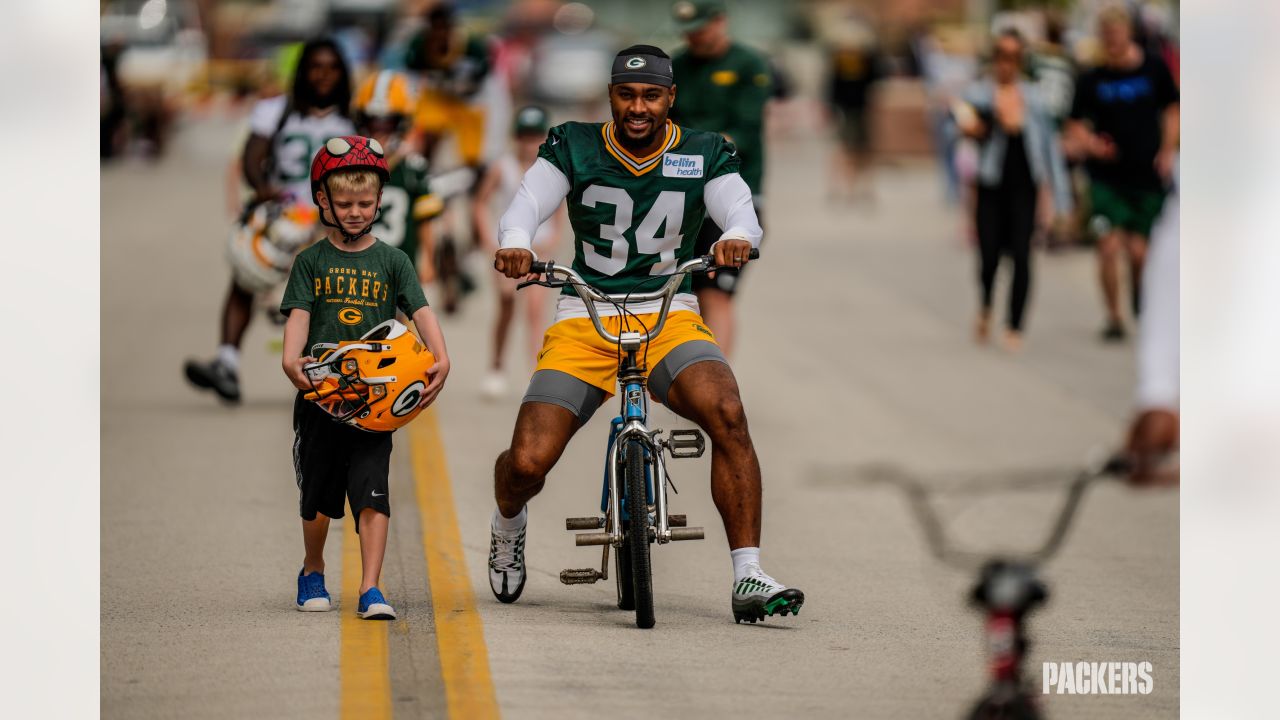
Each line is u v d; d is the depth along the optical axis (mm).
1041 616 23453
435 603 22688
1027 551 27031
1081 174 64062
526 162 38531
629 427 21234
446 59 46250
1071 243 66250
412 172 33344
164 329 47625
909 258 66688
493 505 28828
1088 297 57250
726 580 24891
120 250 63750
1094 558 27141
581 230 21984
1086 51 63469
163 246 64938
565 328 21906
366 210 20938
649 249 21922
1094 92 46250
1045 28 58094
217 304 52000
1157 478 13109
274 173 35562
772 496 31328
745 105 32562
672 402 21672
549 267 20828
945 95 86375
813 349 48156
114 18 111625
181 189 85375
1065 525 14602
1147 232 47750
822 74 140250
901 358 46844
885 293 58375
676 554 26641
